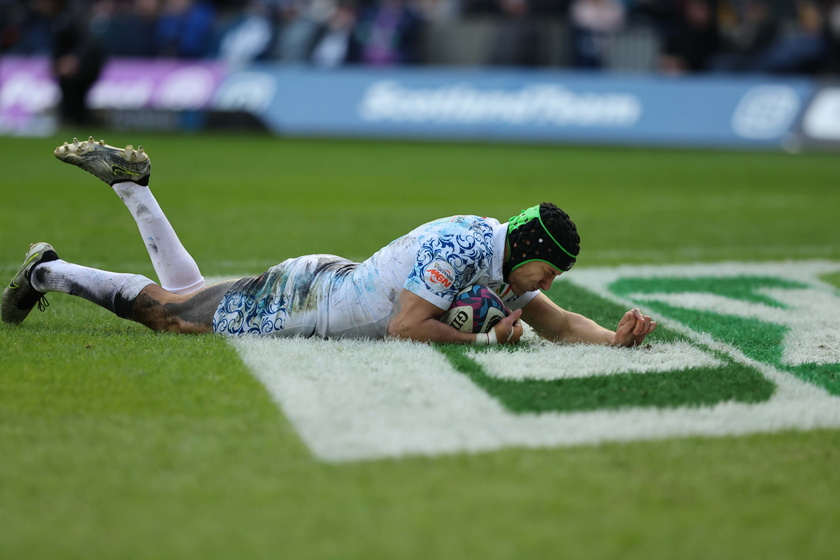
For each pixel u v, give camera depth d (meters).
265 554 7.56
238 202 34.03
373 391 11.25
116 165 12.89
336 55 71.06
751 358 13.52
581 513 8.30
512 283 13.05
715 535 8.00
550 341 14.10
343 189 39.19
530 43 70.75
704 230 29.27
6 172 41.50
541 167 50.59
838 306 17.73
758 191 41.09
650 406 11.07
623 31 71.00
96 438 9.69
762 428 10.48
